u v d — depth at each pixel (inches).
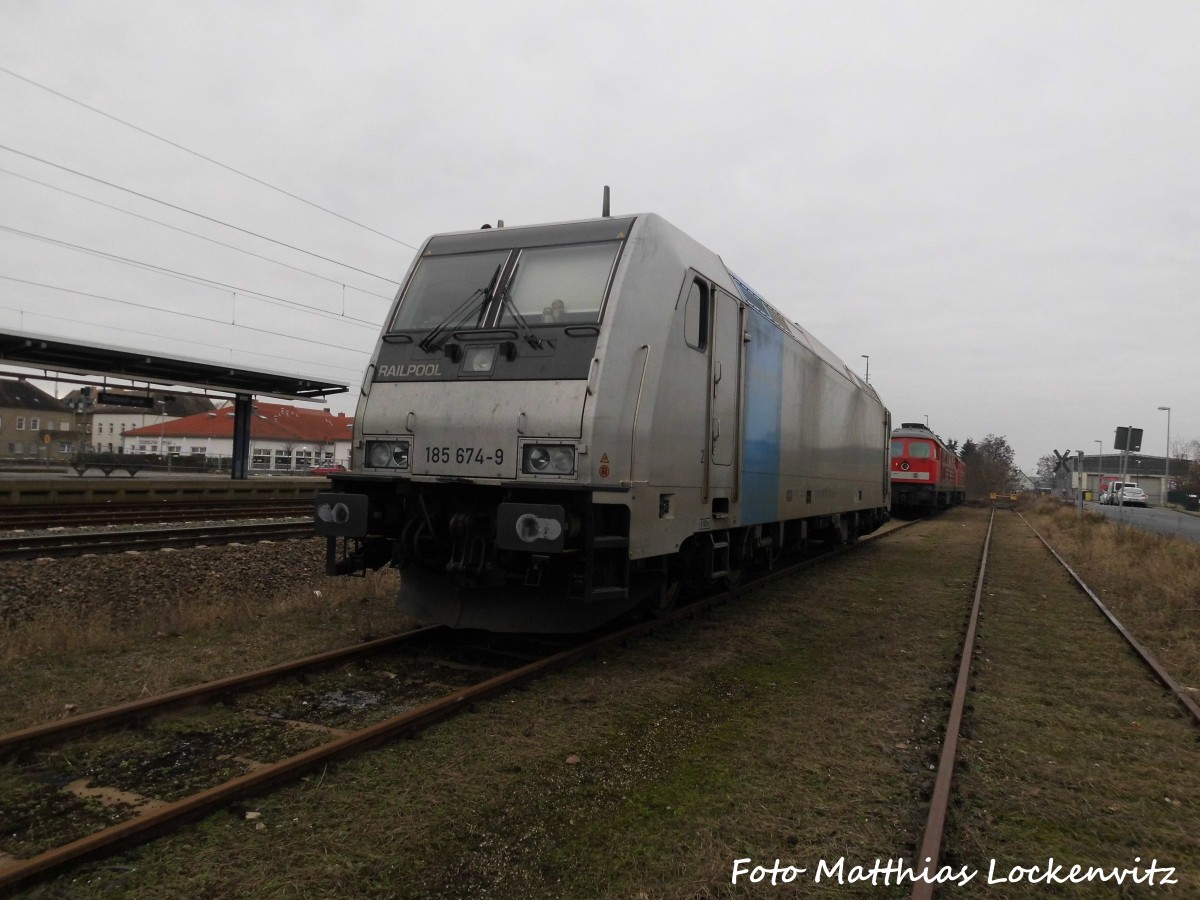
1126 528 815.7
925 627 333.7
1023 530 1067.3
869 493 644.1
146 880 121.3
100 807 146.6
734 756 180.7
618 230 262.4
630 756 178.4
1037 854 140.3
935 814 145.1
